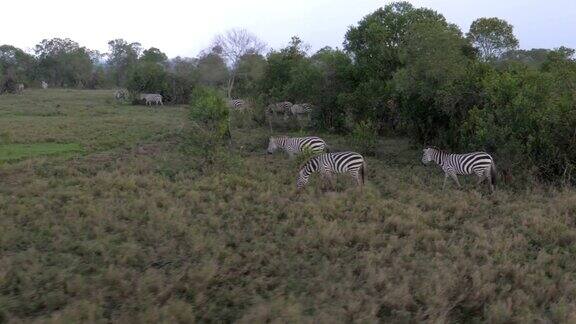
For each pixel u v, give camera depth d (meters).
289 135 23.39
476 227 9.24
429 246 8.41
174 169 15.27
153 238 8.45
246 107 27.50
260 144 21.06
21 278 6.57
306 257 7.91
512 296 6.45
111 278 6.62
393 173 15.16
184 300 6.19
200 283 6.57
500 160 14.24
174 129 25.12
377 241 8.62
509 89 14.59
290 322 5.47
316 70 24.39
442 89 16.59
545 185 13.57
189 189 12.29
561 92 15.02
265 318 5.56
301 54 30.42
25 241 8.20
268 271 7.29
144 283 6.43
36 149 18.95
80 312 5.57
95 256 7.58
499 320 5.86
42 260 7.30
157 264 7.47
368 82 22.08
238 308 6.11
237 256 7.66
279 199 11.42
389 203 11.13
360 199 11.41
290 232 9.26
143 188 12.35
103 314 5.82
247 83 33.91
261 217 9.97
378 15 22.80
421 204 11.35
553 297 6.58
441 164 14.01
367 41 22.64
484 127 14.37
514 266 7.35
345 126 24.19
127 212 9.88
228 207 10.80
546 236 8.98
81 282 6.42
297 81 24.86
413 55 17.44
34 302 5.95
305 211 10.43
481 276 7.06
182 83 44.31
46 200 10.67
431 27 17.02
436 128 18.61
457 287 6.63
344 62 23.53
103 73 73.50
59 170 14.67
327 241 8.54
